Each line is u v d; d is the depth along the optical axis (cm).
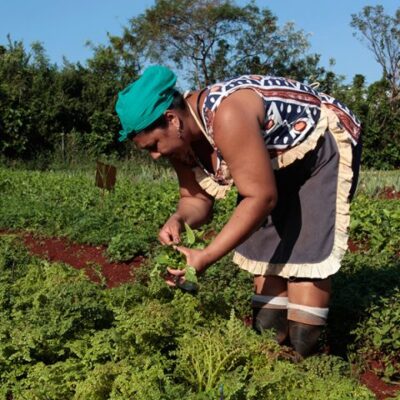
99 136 2408
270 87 327
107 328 389
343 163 352
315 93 352
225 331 342
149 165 2211
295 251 358
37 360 366
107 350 340
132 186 1388
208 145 335
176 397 291
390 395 387
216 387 302
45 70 2650
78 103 2480
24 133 2336
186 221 373
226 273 538
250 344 329
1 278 496
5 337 362
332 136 352
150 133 310
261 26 3881
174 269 324
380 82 3384
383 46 4294
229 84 318
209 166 348
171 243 335
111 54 3144
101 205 1073
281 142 334
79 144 2417
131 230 830
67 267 500
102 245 816
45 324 367
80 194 1258
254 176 299
